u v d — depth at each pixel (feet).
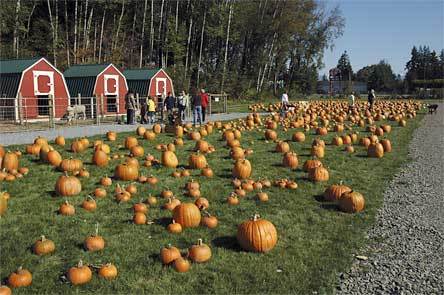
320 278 19.93
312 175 36.99
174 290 18.39
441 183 38.01
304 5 246.06
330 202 31.22
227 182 35.29
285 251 22.56
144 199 29.96
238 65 229.86
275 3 226.99
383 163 46.32
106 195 30.86
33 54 160.86
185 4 203.10
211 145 52.19
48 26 165.89
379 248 23.80
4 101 89.86
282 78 272.92
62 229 24.43
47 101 94.63
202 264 20.71
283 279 19.67
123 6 179.01
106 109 109.50
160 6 200.85
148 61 194.29
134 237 23.53
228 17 200.13
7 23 156.15
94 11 183.01
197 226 25.26
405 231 26.30
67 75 110.83
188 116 104.78
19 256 21.02
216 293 18.31
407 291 19.30
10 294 17.72
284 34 231.30
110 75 110.01
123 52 183.32
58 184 30.71
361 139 57.21
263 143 56.85
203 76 199.82
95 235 22.39
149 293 18.17
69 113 85.56
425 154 52.85
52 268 20.03
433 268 21.54
